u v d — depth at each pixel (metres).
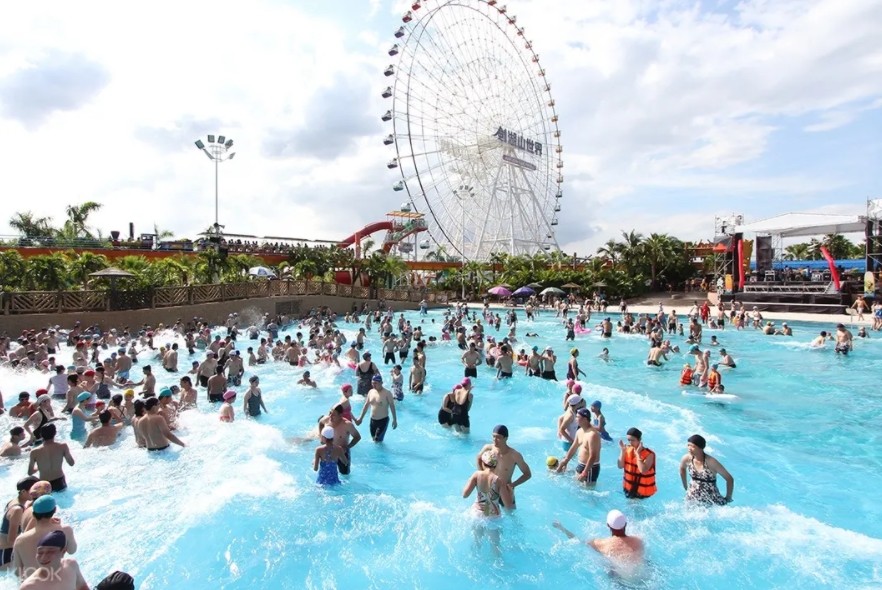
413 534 7.74
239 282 40.12
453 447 12.04
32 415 12.12
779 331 33.88
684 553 7.21
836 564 6.97
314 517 8.27
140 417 11.50
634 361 25.00
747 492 9.48
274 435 12.63
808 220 43.34
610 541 7.19
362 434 13.06
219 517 8.25
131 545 7.46
